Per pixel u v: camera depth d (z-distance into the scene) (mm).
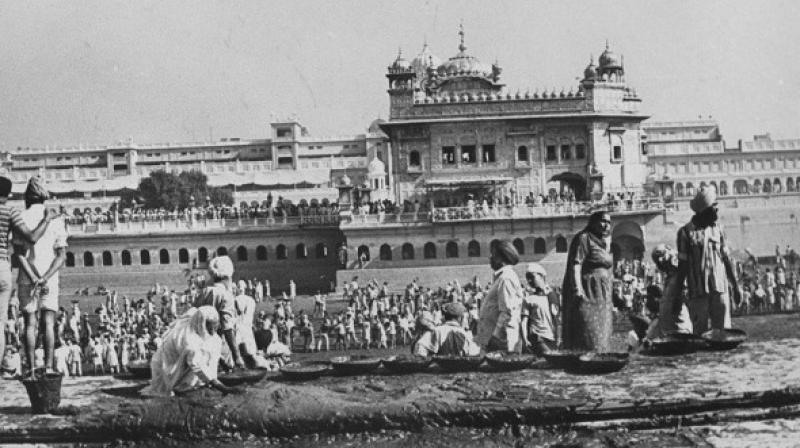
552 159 88125
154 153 148500
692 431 10391
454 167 88188
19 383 13523
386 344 52531
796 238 96625
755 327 43719
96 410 11250
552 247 79125
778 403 10953
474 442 10273
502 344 14766
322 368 13000
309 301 70438
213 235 85250
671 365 13000
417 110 88125
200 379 11859
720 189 137625
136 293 84438
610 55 96312
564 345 14359
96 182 135250
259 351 17422
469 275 77938
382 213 80688
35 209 14555
